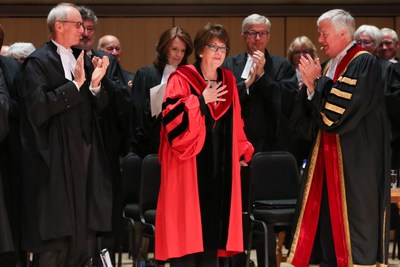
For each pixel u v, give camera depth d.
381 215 13.84
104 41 18.61
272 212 14.64
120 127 14.93
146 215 14.84
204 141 12.56
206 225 12.59
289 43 25.06
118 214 15.01
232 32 24.86
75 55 14.08
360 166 13.73
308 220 14.22
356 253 13.66
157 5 24.72
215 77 12.95
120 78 15.62
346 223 13.73
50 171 13.01
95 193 13.49
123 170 16.91
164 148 12.62
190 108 12.16
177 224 12.41
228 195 12.67
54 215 12.98
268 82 15.77
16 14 24.19
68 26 13.46
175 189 12.45
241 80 16.23
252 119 15.98
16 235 13.70
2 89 13.29
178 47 15.91
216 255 12.70
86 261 14.01
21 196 13.25
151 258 17.98
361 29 17.17
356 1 24.88
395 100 16.67
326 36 14.04
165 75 16.03
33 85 13.05
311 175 14.21
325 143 14.04
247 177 13.97
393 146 17.28
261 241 14.84
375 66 13.73
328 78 13.76
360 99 13.42
